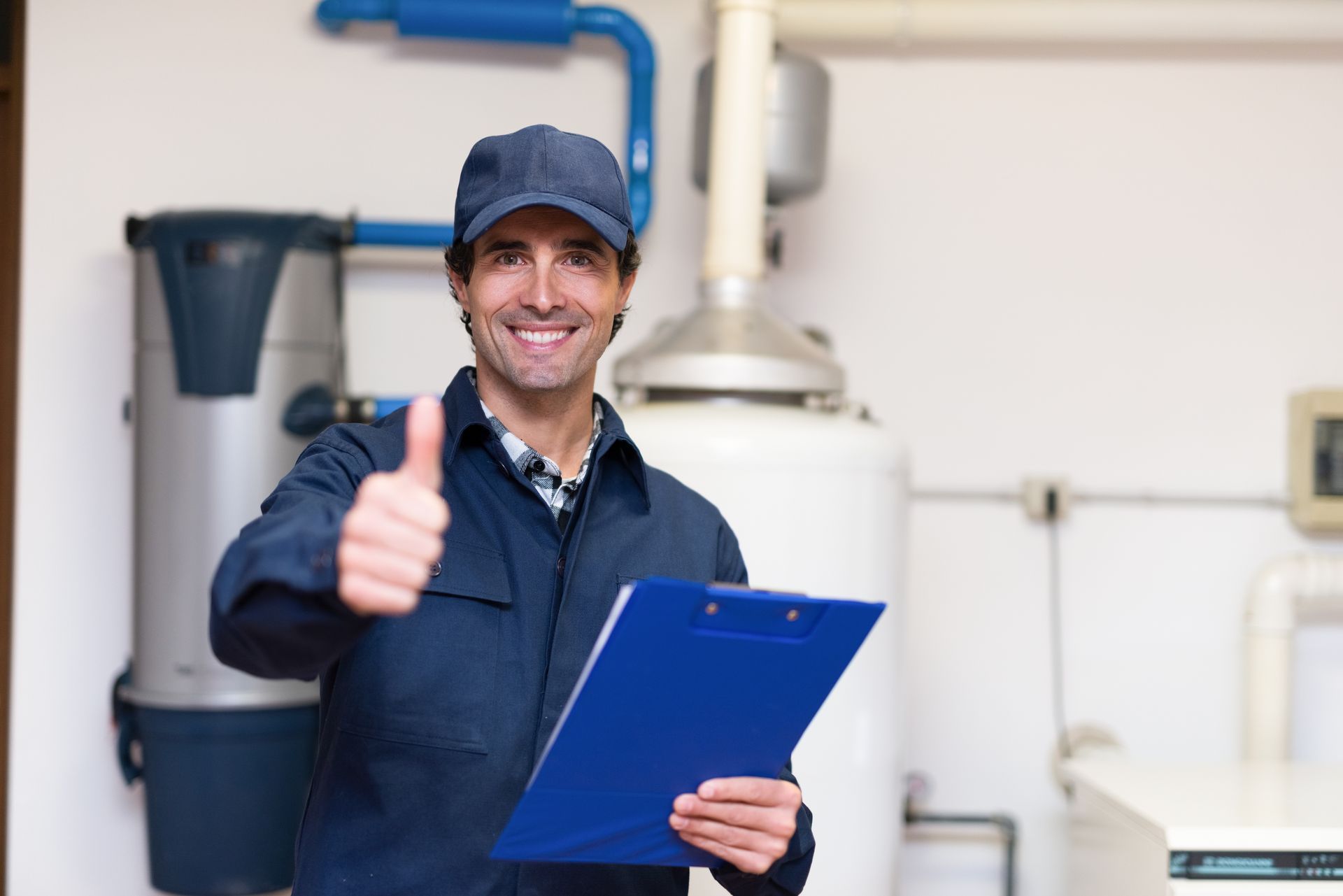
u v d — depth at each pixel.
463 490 1.06
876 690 1.87
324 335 2.19
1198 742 2.46
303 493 0.92
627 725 0.83
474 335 1.10
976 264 2.47
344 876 0.98
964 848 2.46
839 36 2.33
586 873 1.02
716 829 0.92
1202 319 2.47
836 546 1.81
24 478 2.37
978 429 2.47
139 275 2.16
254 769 2.12
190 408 2.10
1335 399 2.37
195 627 2.10
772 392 1.92
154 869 2.16
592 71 2.44
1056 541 2.47
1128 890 1.78
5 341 2.40
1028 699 2.46
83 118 2.38
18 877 2.35
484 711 1.00
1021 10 2.29
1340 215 2.47
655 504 1.16
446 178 2.42
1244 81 2.47
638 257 1.19
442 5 2.27
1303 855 1.65
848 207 2.47
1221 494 2.46
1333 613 2.46
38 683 2.36
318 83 2.41
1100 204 2.48
